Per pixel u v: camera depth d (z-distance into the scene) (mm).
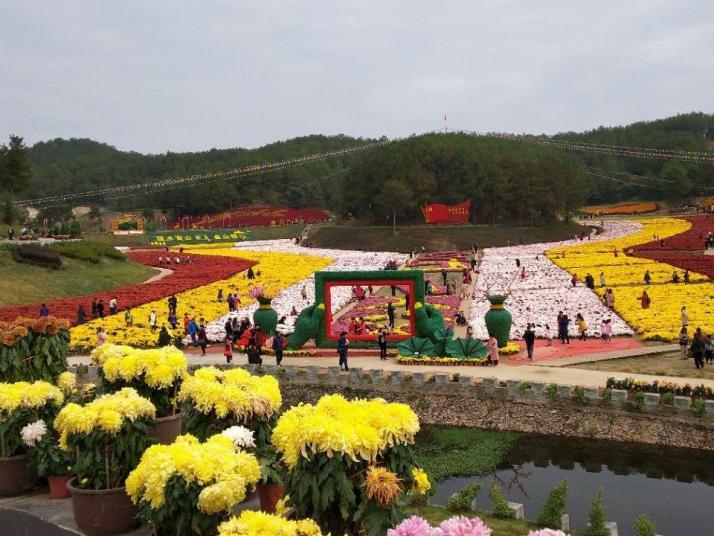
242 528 8516
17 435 14938
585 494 19094
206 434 14000
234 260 94438
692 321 38344
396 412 10180
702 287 51469
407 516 10297
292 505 10078
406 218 136250
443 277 64688
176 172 195750
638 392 23359
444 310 48812
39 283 60719
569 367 29750
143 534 12883
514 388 25172
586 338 37031
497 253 96375
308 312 36062
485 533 7363
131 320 45344
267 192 181750
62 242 74688
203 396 13891
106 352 16875
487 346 32531
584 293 52969
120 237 125188
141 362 15398
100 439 12906
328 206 189875
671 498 18719
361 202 139875
